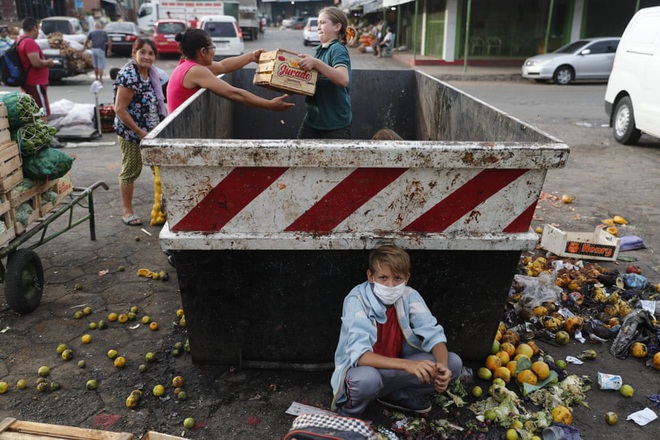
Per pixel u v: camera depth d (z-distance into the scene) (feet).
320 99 15.03
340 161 8.54
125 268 15.96
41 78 30.32
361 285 9.64
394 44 103.86
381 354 9.63
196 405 10.19
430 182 8.93
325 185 8.91
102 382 10.88
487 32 78.18
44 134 13.39
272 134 21.24
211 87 14.48
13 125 12.70
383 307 9.37
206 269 9.84
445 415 10.12
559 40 78.43
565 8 76.79
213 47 15.53
